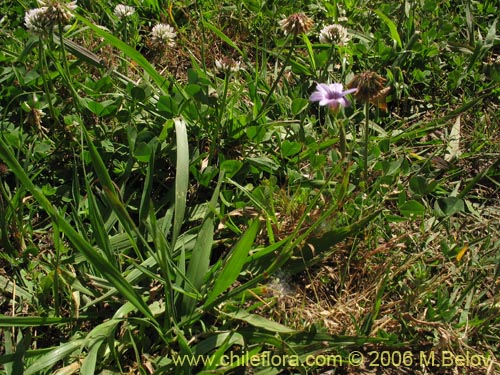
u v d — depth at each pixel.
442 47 0.48
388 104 0.46
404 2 0.50
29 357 0.29
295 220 0.35
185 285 0.31
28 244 0.35
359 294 0.34
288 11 0.51
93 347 0.29
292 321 0.32
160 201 0.38
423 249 0.36
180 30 0.49
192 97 0.39
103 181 0.28
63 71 0.38
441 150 0.42
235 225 0.36
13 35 0.46
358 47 0.47
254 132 0.39
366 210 0.36
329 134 0.41
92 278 0.32
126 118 0.39
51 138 0.39
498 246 0.36
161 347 0.30
